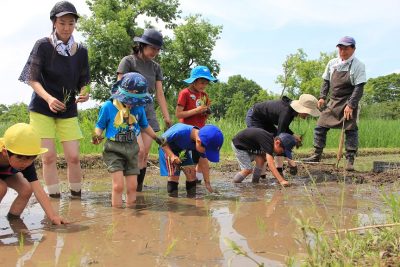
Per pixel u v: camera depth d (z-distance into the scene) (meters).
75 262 2.98
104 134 5.14
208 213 4.47
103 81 33.22
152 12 34.69
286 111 6.45
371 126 15.04
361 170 8.12
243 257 3.09
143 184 6.45
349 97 7.64
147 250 3.25
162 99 6.20
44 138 5.15
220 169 8.09
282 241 3.46
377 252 2.96
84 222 4.09
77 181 5.38
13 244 3.40
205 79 6.26
